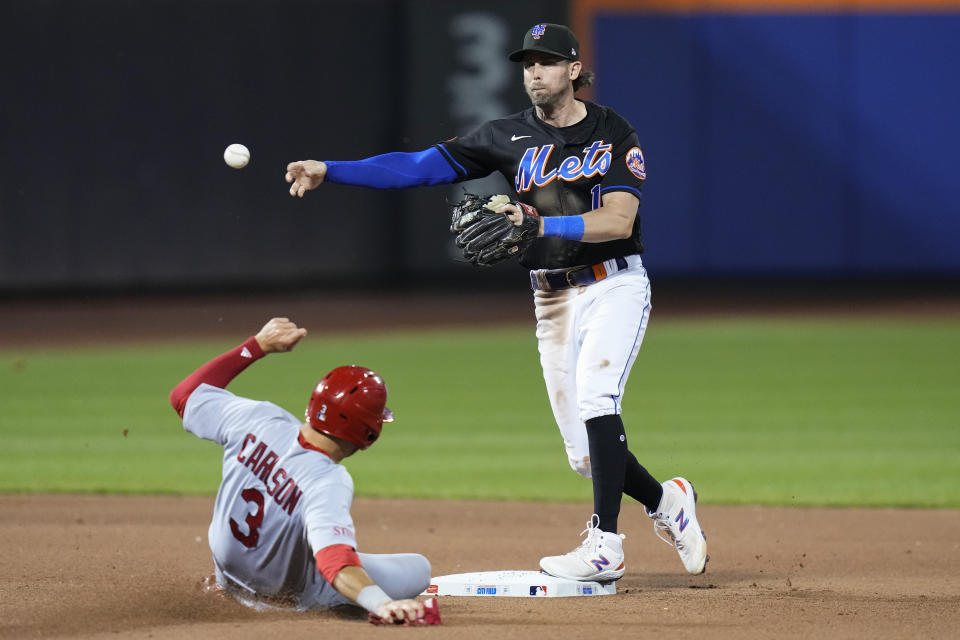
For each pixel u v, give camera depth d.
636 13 90.69
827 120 90.88
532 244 19.53
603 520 19.11
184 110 83.75
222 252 85.75
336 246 89.69
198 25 83.56
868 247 91.69
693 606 17.75
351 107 88.19
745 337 67.88
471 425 42.25
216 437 15.73
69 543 23.38
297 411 42.75
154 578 19.53
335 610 16.62
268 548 15.60
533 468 34.75
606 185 18.86
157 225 83.81
